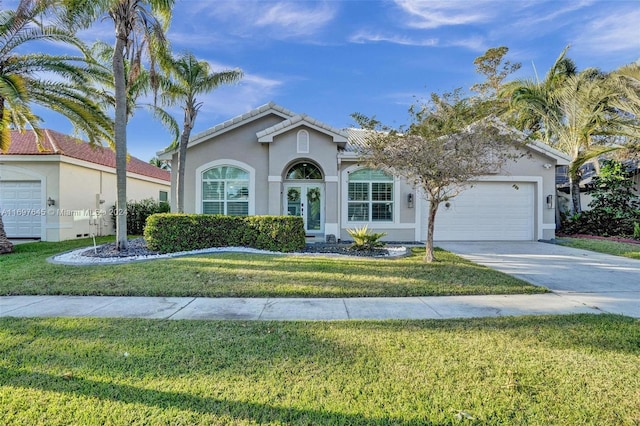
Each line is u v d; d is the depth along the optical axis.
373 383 3.51
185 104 14.66
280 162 14.55
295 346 4.41
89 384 3.47
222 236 11.93
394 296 6.90
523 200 16.30
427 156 9.01
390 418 2.97
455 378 3.61
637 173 19.20
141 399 3.22
